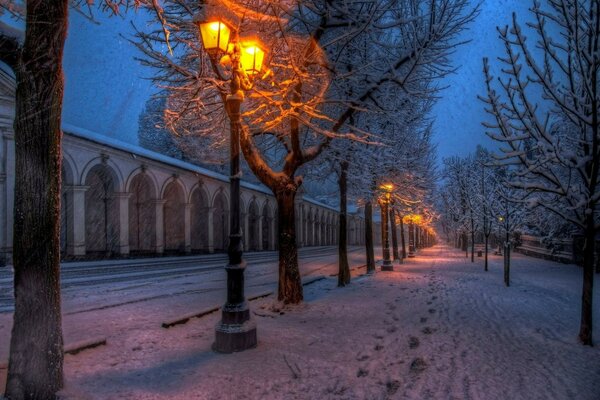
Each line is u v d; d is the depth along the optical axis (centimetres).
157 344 649
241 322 629
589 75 626
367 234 1888
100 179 2872
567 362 563
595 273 1719
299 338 696
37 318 394
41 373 392
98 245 2842
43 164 400
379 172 1393
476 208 2166
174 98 998
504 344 659
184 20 912
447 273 1852
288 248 976
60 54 411
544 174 681
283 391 478
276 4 788
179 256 3038
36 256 396
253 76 719
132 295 1155
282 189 973
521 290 1298
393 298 1112
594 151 644
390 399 454
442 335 721
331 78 959
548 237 2536
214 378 506
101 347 623
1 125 2052
